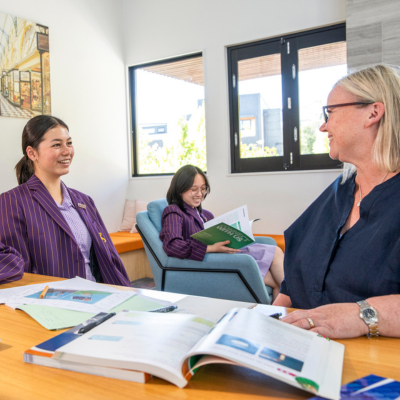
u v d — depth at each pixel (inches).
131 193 198.4
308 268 39.9
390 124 34.8
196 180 100.0
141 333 26.3
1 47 137.0
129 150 198.1
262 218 162.4
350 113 36.6
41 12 152.9
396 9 126.2
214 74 171.2
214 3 169.8
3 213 61.6
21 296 40.6
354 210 39.4
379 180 37.2
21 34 143.8
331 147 39.3
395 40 126.9
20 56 143.6
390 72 35.8
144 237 96.0
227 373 23.5
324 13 147.1
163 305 36.8
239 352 21.4
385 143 35.1
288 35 156.6
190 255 87.2
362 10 131.6
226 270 84.0
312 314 29.1
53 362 24.9
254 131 166.9
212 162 173.8
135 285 154.1
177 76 186.7
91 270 69.4
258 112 165.5
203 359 22.0
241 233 80.9
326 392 19.8
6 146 139.6
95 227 70.2
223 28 168.1
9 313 36.4
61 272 63.5
